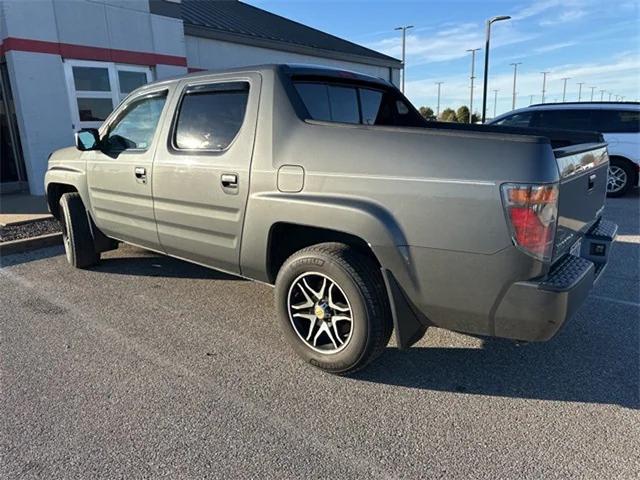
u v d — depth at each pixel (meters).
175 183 3.61
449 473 2.18
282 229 3.13
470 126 4.45
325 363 2.98
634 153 8.96
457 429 2.49
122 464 2.25
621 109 9.03
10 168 9.82
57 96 9.34
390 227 2.56
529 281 2.33
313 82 3.38
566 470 2.18
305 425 2.53
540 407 2.67
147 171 3.85
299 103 3.05
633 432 2.44
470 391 2.83
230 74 3.36
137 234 4.21
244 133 3.17
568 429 2.47
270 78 3.12
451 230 2.41
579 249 3.03
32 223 6.96
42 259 5.55
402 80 24.11
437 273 2.50
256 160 3.07
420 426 2.52
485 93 22.16
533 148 2.25
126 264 5.30
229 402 2.73
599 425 2.50
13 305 4.17
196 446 2.37
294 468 2.22
